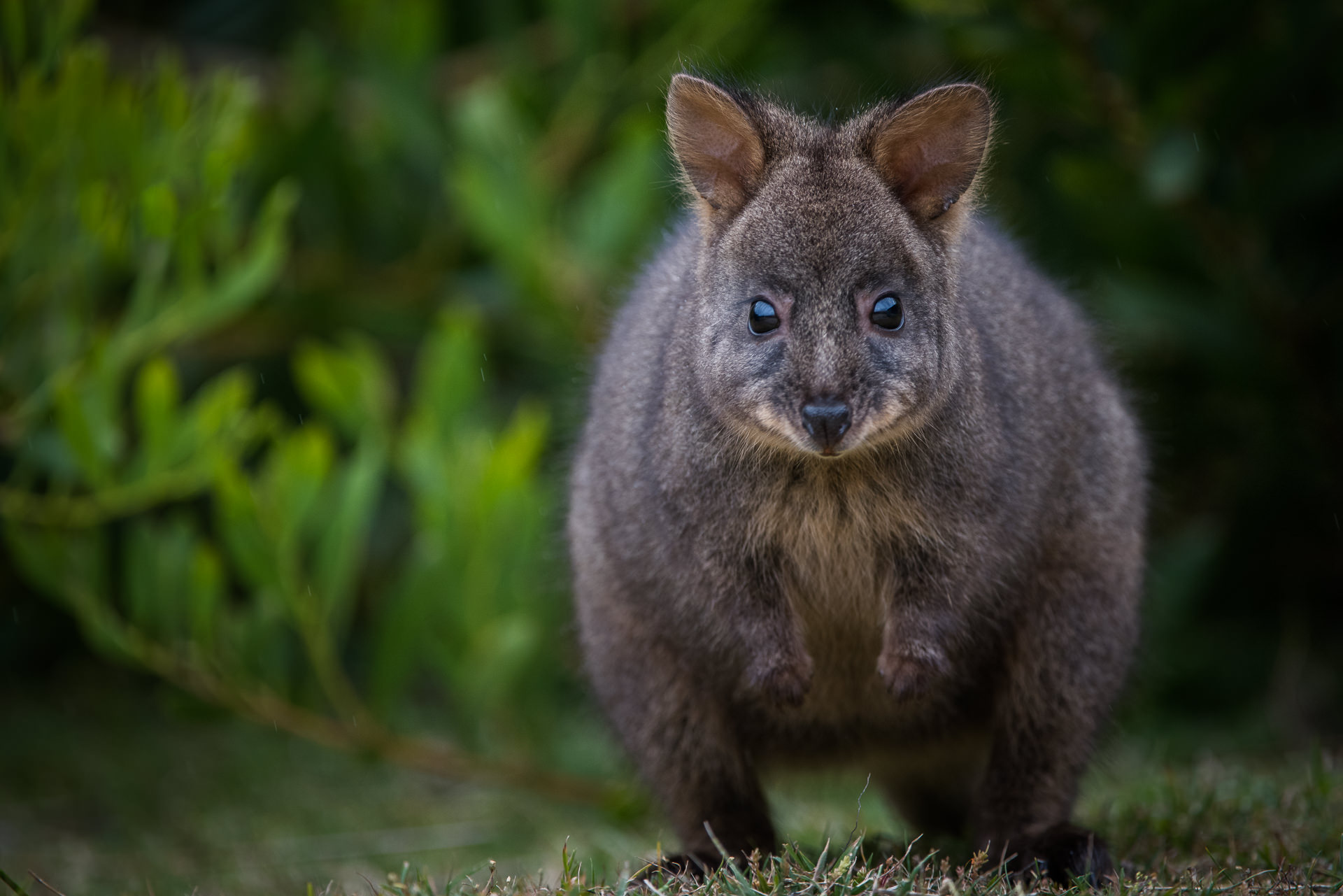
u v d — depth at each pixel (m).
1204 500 16.00
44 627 17.05
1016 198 15.89
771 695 7.76
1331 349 14.12
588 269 13.83
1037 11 12.49
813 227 7.48
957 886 6.72
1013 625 8.39
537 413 14.80
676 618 8.14
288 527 11.34
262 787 14.22
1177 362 15.20
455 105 15.81
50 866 11.99
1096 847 7.57
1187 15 12.37
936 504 7.70
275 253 11.72
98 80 11.59
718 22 14.90
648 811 11.69
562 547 10.35
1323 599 15.96
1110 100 12.98
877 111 7.87
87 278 11.83
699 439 7.77
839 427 7.24
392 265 15.50
